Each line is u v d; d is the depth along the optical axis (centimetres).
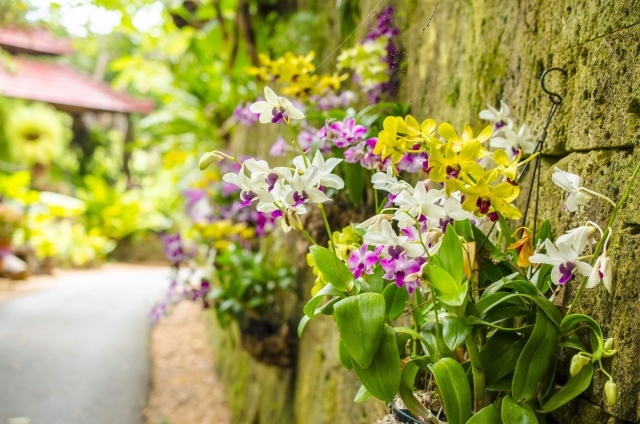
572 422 103
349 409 161
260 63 339
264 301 246
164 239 293
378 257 102
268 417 249
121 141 1065
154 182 917
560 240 95
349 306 100
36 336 417
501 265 109
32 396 317
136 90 1067
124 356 395
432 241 102
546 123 112
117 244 831
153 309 283
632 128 98
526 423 94
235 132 392
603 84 103
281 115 106
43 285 604
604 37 103
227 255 275
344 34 203
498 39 129
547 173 116
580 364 95
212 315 423
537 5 119
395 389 100
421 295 117
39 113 807
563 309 103
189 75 445
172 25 436
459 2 143
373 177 105
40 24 478
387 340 101
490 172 99
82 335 430
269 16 331
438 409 110
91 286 612
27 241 673
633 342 94
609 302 99
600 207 102
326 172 103
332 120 130
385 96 165
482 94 133
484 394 101
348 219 175
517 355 101
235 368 318
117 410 313
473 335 102
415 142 105
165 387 352
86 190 948
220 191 316
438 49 150
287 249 258
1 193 686
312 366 205
